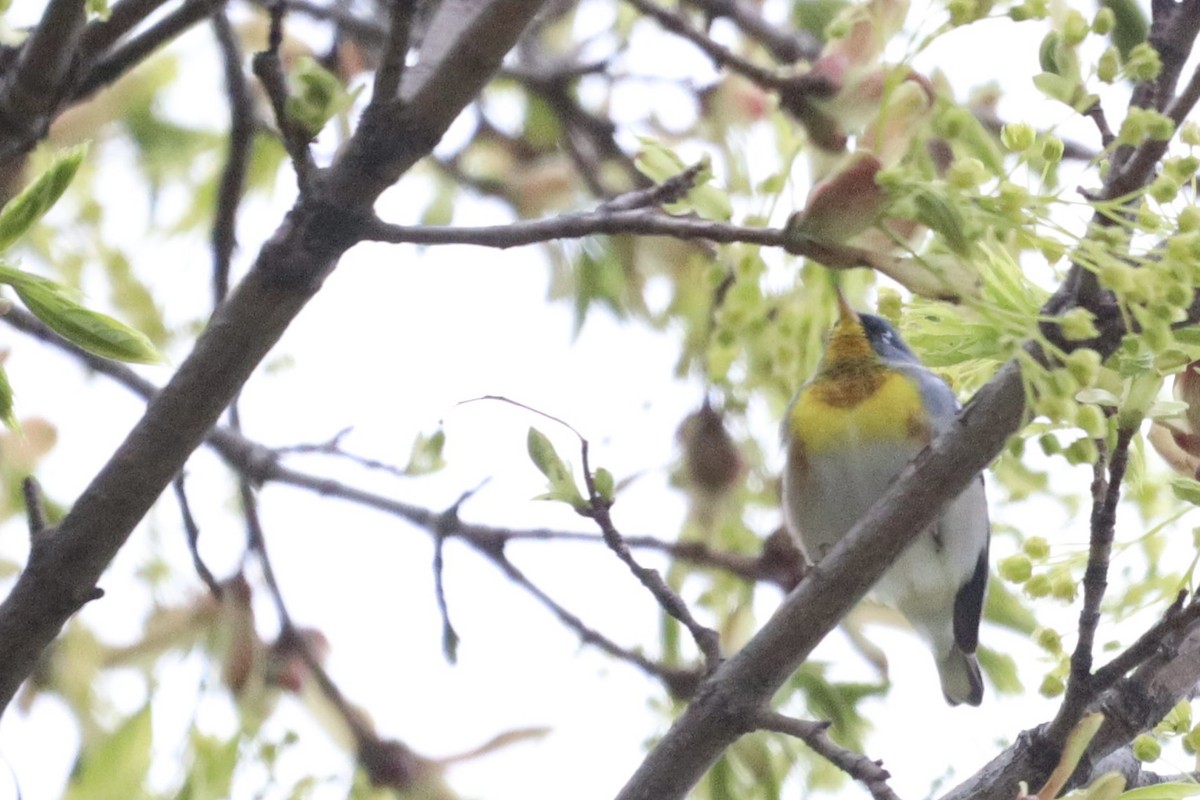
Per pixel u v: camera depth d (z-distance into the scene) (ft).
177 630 25.95
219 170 31.78
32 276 14.94
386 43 14.52
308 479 25.09
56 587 15.85
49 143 29.17
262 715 25.50
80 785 22.94
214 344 15.52
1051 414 13.52
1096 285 15.30
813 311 20.36
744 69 18.06
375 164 15.01
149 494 15.87
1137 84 16.84
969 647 26.91
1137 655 16.39
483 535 24.07
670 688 24.38
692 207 17.06
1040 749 17.12
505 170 32.04
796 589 16.96
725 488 26.63
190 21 19.27
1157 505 20.29
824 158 17.24
